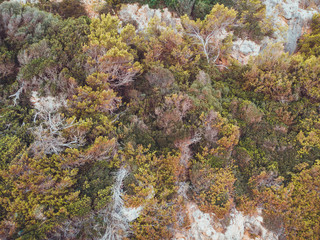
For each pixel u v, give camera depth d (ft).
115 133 23.57
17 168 17.34
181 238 21.62
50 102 22.47
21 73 23.07
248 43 44.68
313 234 24.54
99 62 25.75
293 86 33.14
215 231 22.99
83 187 19.43
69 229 17.76
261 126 30.66
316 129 30.48
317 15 51.62
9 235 15.67
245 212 24.71
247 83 35.22
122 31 30.04
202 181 23.93
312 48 47.55
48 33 27.30
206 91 29.71
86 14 35.76
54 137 20.30
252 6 45.21
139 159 22.47
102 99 23.57
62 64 25.55
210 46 39.91
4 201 16.40
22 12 26.27
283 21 50.19
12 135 20.06
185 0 40.93
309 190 26.25
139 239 19.94
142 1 38.70
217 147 25.55
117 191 20.45
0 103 22.22
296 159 28.32
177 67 33.27
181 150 24.84
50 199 18.02
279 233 25.04
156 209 21.09
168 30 34.24
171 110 25.96
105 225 19.03
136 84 30.71
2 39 25.30
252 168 27.04
